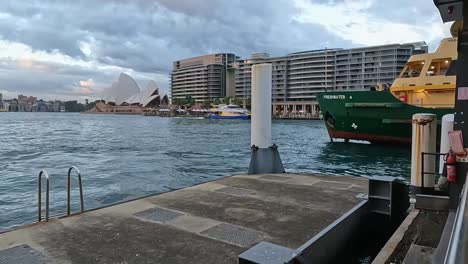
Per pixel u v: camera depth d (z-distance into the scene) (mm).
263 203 5898
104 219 5016
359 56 122438
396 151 23531
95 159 20875
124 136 41844
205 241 4230
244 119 114812
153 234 4449
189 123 88188
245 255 2537
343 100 25484
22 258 3723
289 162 19797
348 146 26547
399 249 3707
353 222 4805
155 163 19109
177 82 193000
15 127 63312
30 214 9125
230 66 173125
